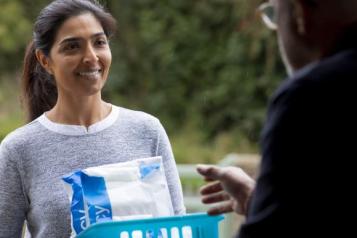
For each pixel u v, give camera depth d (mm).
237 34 24859
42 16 5840
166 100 26297
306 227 3461
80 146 5754
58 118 5832
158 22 26641
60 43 5746
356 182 3465
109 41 6109
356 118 3488
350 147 3475
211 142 24766
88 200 5199
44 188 5676
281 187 3488
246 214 4039
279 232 3471
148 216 5293
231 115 24891
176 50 26531
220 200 4266
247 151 23062
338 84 3518
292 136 3494
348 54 3598
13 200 5758
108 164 5707
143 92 26500
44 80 6332
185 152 22297
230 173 4102
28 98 6406
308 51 3723
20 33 25922
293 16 3705
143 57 26641
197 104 25766
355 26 3633
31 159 5738
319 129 3484
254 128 24359
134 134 5875
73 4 5789
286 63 3832
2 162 5785
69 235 5613
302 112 3502
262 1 18234
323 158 3475
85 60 5707
